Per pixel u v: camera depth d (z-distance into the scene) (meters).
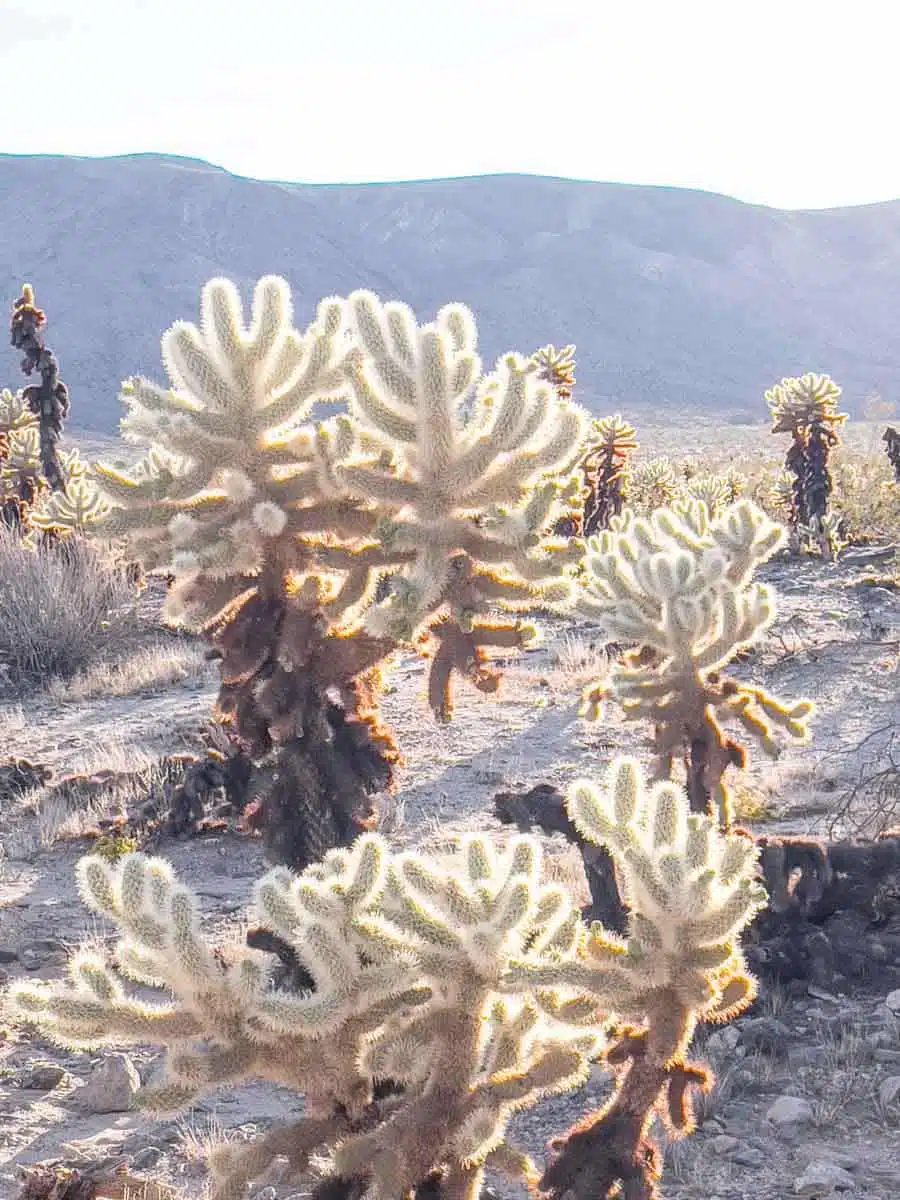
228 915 5.56
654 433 70.62
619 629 5.57
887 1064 4.17
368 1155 2.91
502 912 2.89
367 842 2.96
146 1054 4.49
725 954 2.97
